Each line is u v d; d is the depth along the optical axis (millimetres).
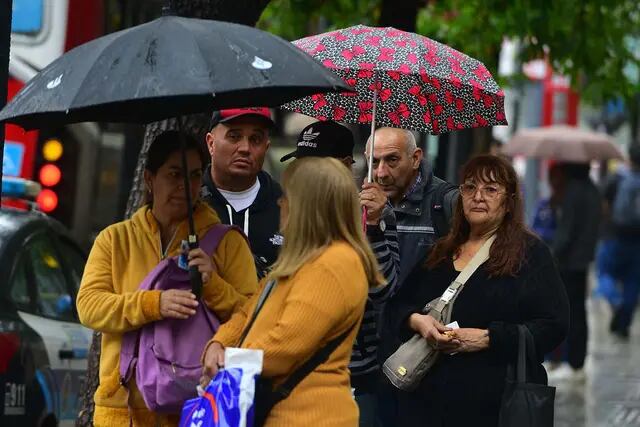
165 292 11094
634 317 50969
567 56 23188
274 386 10414
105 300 11234
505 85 31391
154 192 11656
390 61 13492
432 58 13625
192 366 11125
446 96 14969
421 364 13602
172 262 11312
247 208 13625
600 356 36250
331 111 15242
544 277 13578
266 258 13562
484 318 13578
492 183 13664
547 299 13516
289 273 10445
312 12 24125
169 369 11102
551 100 48438
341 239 10609
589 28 23109
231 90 10141
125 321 11125
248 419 10148
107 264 11594
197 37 10438
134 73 10188
